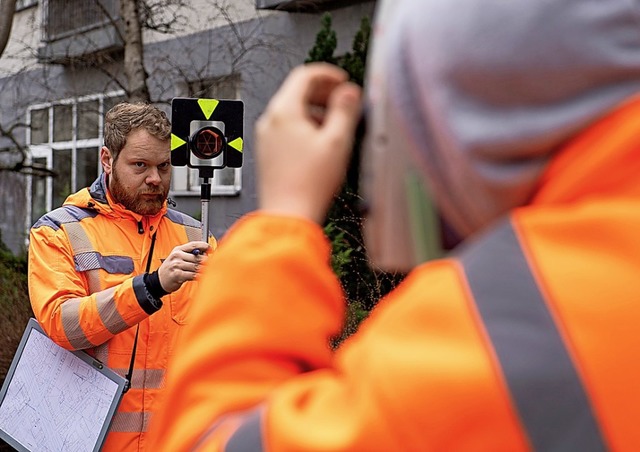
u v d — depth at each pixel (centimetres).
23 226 1255
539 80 71
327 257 83
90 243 294
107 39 1023
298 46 938
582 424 65
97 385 283
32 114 1130
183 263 271
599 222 70
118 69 991
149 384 289
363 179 90
